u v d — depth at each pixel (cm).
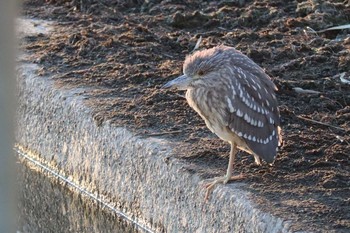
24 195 1461
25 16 1786
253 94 1102
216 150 1202
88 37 1627
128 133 1279
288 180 1109
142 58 1545
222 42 1598
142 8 1805
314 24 1659
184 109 1343
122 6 1820
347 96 1377
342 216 1021
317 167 1144
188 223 1146
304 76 1453
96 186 1343
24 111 1515
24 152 1520
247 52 1530
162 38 1620
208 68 1094
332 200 1058
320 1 1722
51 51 1594
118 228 1291
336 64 1485
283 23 1678
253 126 1102
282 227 1007
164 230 1198
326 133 1250
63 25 1734
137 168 1250
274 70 1470
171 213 1180
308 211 1033
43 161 1473
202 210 1120
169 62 1524
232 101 1088
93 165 1348
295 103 1362
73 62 1548
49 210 1425
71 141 1401
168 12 1781
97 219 1337
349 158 1169
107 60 1546
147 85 1439
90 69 1512
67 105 1409
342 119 1298
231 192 1087
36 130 1487
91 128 1348
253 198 1067
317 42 1578
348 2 1727
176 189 1167
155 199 1212
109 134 1308
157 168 1205
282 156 1170
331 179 1102
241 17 1700
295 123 1287
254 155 1136
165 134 1266
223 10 1739
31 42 1647
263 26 1689
